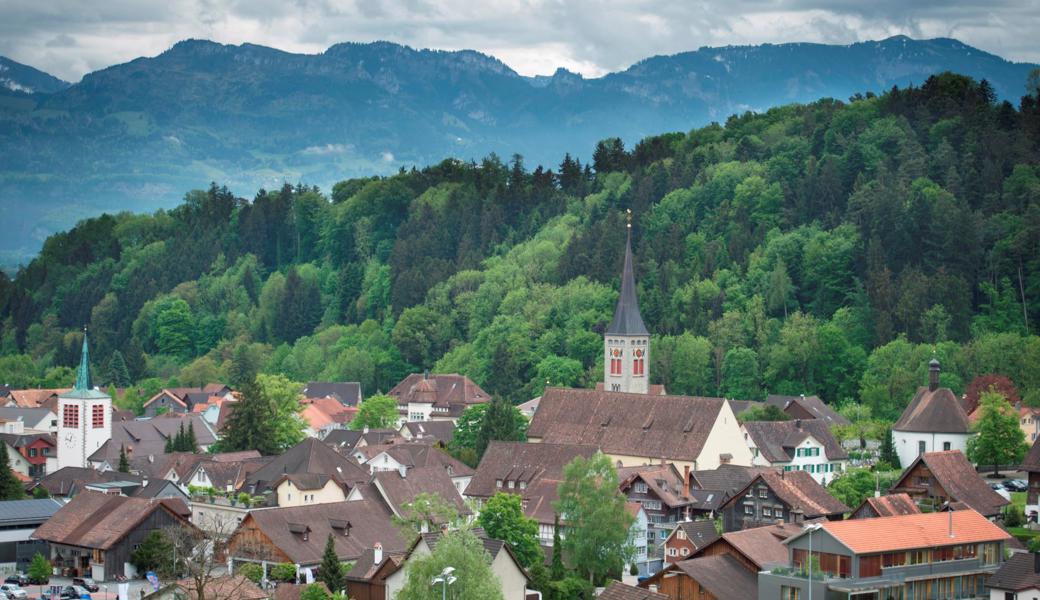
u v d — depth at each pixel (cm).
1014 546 19925
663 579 17862
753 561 17862
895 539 17688
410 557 17812
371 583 18050
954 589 18012
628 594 17300
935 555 17888
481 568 16450
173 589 17188
